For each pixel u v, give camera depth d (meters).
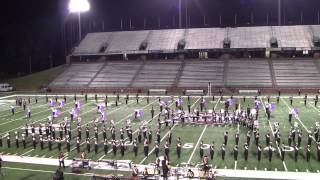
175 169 23.14
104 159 26.64
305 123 36.41
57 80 72.94
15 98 61.53
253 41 72.38
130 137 31.25
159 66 72.00
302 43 70.19
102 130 34.94
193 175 22.17
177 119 39.06
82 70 74.94
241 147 28.70
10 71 88.12
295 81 62.34
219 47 72.25
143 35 80.44
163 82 66.69
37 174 24.09
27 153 28.84
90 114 43.78
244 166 24.55
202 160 25.67
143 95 60.62
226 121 37.22
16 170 24.95
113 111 45.56
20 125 38.81
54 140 31.95
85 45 80.81
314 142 29.58
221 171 23.61
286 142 29.81
